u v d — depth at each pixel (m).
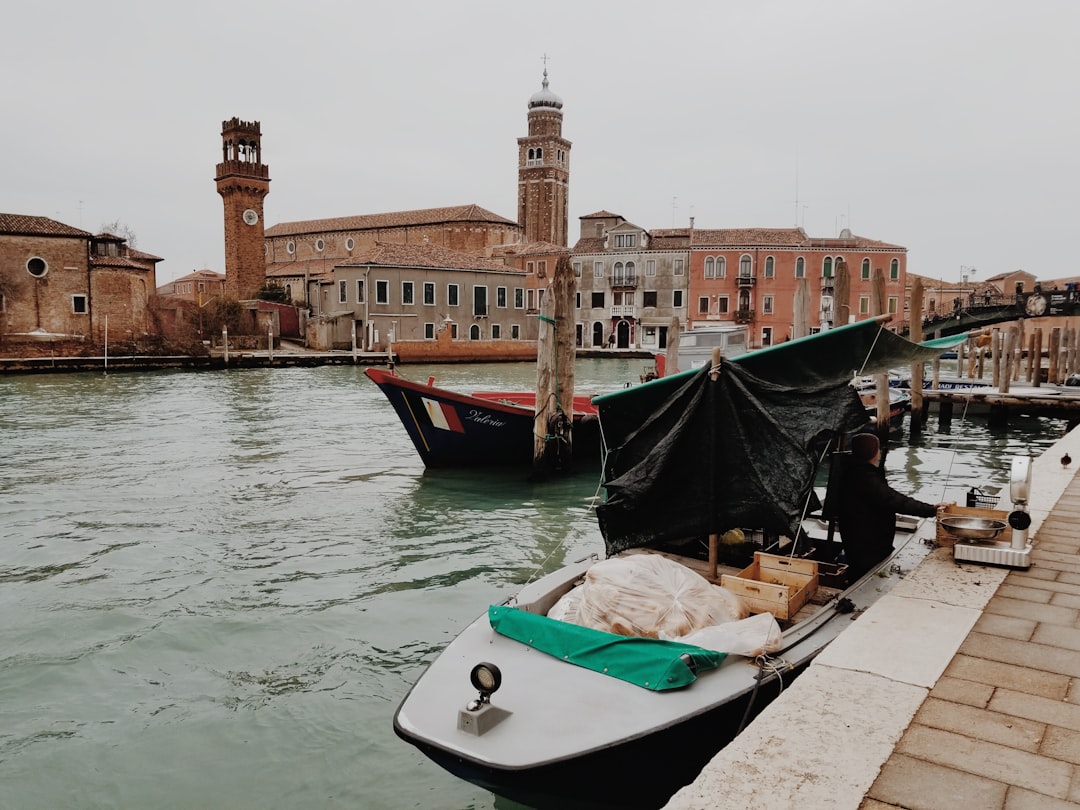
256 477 13.91
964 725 3.26
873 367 8.51
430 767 4.97
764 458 5.43
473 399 13.91
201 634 6.94
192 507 11.64
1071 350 28.89
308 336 53.72
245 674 6.21
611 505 5.82
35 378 36.50
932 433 20.89
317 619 7.30
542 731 4.05
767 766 2.96
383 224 74.31
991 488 13.70
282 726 5.44
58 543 9.69
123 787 4.74
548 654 4.80
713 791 2.80
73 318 44.47
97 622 7.20
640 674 4.40
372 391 31.12
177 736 5.30
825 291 57.03
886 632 4.25
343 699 5.82
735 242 57.75
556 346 13.81
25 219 43.88
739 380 5.62
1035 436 20.42
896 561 6.06
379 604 7.70
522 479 13.98
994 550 5.39
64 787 4.74
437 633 7.02
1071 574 5.21
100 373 39.50
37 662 6.39
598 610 4.92
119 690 5.95
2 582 8.26
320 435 19.17
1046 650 4.00
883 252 56.50
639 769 4.05
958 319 47.62
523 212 87.25
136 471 14.40
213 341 50.72
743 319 57.59
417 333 53.53
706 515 5.61
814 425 5.68
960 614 4.50
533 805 4.23
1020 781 2.86
